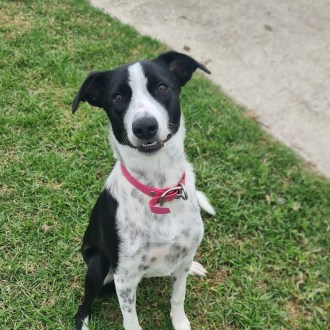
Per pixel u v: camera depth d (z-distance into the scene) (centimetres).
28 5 111
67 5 114
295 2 131
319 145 96
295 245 76
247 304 67
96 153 82
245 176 83
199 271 70
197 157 85
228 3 129
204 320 66
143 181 52
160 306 67
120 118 50
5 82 91
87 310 62
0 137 83
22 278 67
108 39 106
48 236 71
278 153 89
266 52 116
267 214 78
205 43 116
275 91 107
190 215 54
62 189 77
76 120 87
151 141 48
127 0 126
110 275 63
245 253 73
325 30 123
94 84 53
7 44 100
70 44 103
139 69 49
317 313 68
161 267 56
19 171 78
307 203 81
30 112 87
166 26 120
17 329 62
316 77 110
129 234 53
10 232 71
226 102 98
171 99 50
